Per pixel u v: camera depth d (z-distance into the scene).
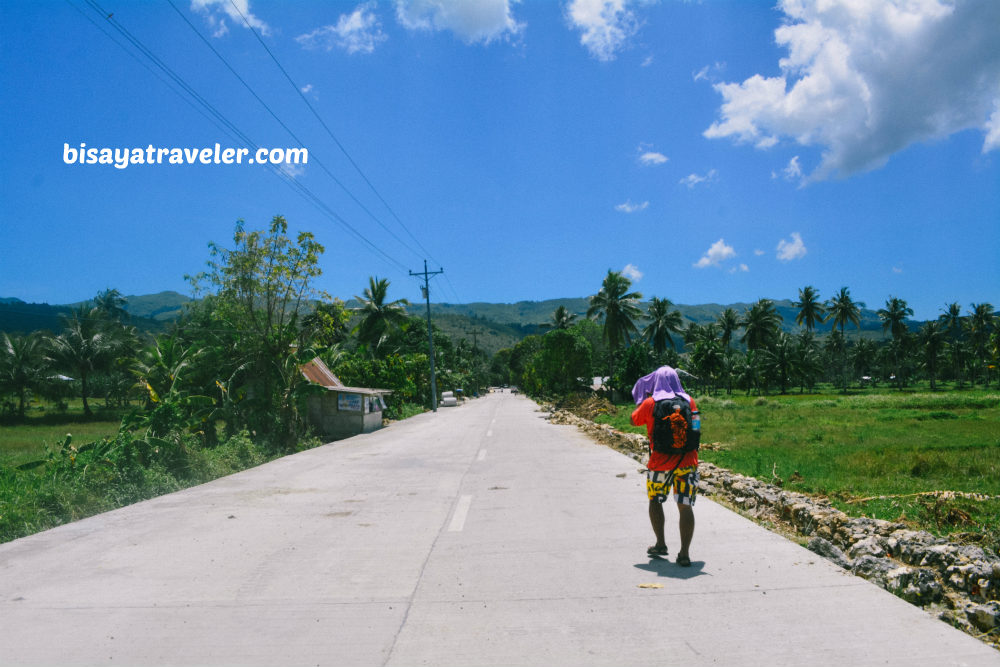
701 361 70.38
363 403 25.19
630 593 4.42
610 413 34.12
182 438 12.62
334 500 8.86
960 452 13.80
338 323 22.81
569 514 7.42
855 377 115.06
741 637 3.58
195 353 17.41
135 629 3.89
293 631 3.82
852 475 10.87
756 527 6.45
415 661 3.36
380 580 4.90
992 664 3.16
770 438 18.58
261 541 6.32
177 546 6.17
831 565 5.02
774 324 82.06
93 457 10.58
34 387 43.19
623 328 60.03
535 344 114.00
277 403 20.16
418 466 12.95
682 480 5.07
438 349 76.31
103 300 65.88
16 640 3.73
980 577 4.16
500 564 5.29
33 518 8.05
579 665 3.26
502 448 16.66
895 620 3.79
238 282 20.14
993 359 75.25
